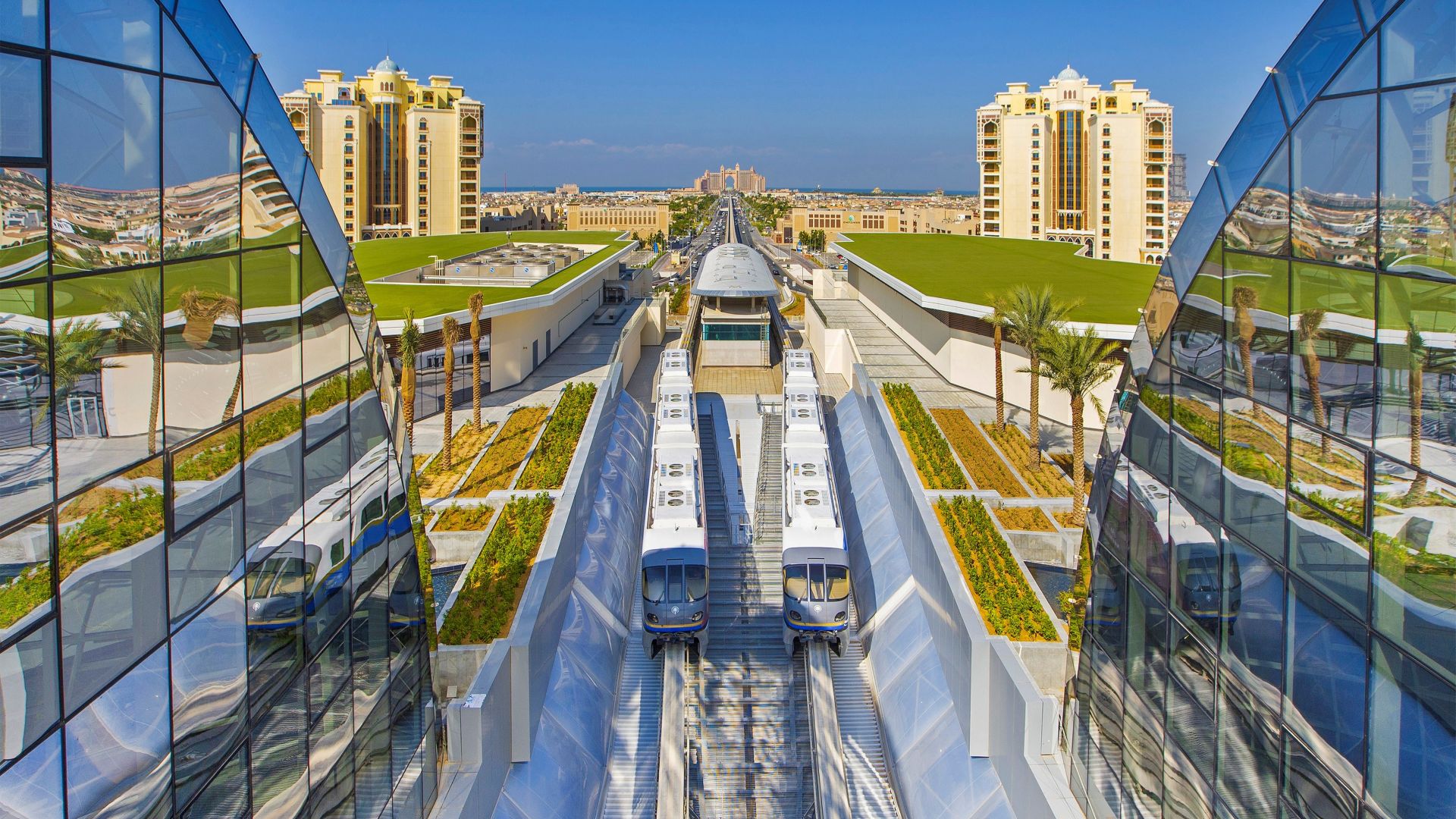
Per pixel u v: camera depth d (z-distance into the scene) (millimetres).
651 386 55312
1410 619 8602
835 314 76938
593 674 24672
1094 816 15703
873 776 23406
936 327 53938
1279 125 11070
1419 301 8602
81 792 7891
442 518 32719
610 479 36781
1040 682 23250
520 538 29359
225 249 10367
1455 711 7926
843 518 36688
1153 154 114812
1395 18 9039
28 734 7336
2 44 7297
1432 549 8344
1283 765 10602
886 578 29281
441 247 85062
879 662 26406
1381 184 9141
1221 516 12086
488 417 46562
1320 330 10047
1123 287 52500
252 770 10531
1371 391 9242
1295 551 10453
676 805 21031
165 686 9070
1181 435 13281
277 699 11148
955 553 28562
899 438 33188
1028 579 26578
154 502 9023
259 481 10945
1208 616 12289
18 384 7418
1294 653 10430
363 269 66688
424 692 16391
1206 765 12258
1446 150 8297
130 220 8789
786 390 39438
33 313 7598
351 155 116562
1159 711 13641
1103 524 16344
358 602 13633
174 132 9508
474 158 123812
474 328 42344
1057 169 117562
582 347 65438
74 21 8117
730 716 24906
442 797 16422
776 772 23094
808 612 25906
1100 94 122188
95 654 8141
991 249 79375
